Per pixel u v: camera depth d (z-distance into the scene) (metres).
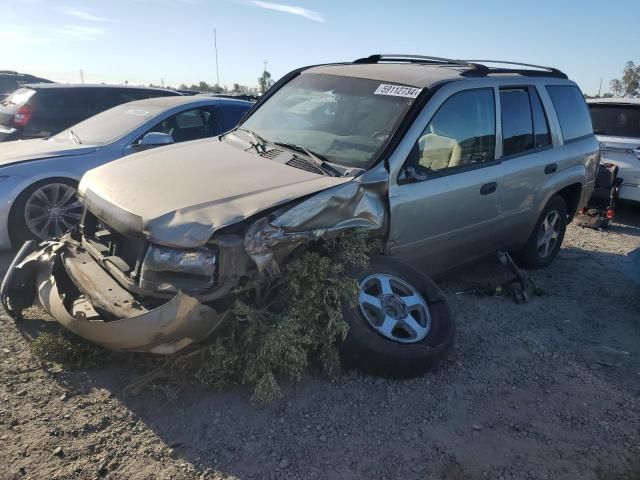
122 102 9.29
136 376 3.46
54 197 5.88
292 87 5.02
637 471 2.98
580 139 6.08
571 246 7.18
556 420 3.39
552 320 4.80
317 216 3.37
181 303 2.91
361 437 3.11
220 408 3.23
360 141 4.05
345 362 3.59
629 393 3.73
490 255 5.18
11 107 8.68
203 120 7.19
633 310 5.14
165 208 3.19
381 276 3.81
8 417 3.06
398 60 5.45
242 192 3.36
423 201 4.05
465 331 4.44
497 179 4.73
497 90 4.84
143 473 2.74
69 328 3.33
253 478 2.76
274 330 3.17
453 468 2.93
